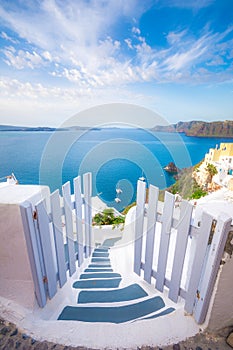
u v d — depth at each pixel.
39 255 1.69
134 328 1.59
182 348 1.43
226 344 1.46
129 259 2.78
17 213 1.53
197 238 1.52
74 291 2.20
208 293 1.47
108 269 2.69
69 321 1.68
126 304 1.98
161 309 1.89
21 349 1.41
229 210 1.72
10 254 1.66
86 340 1.48
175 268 1.82
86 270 2.64
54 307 1.91
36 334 1.52
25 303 1.76
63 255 2.07
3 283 1.77
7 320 1.62
